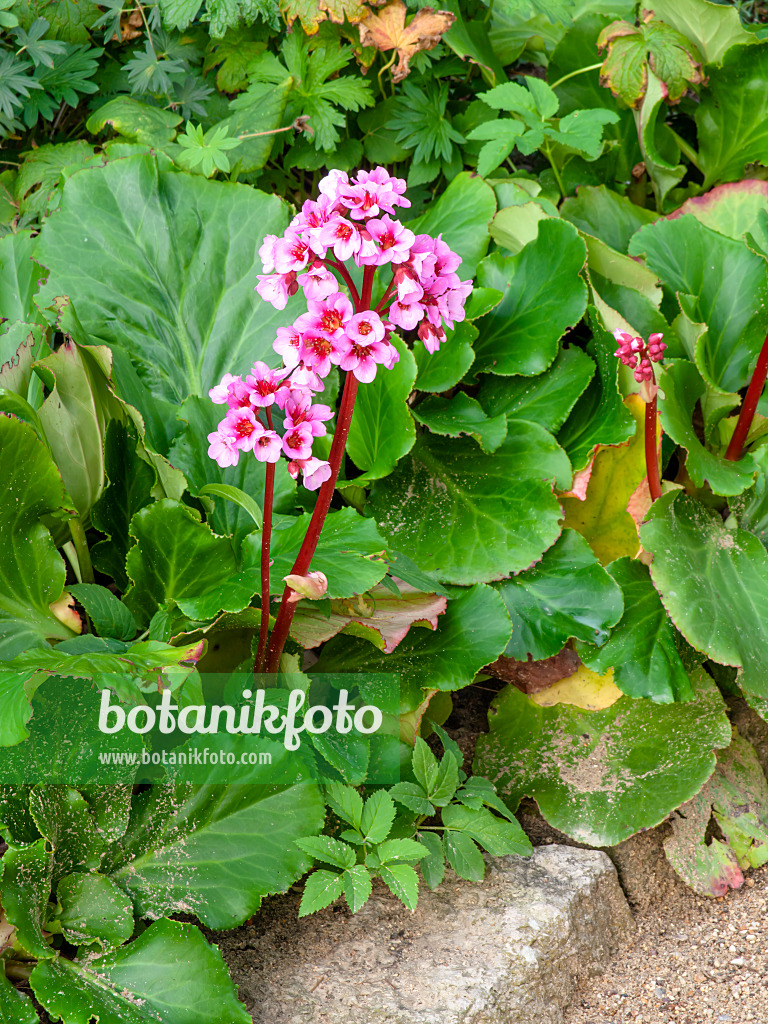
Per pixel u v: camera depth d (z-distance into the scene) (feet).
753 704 2.87
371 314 2.16
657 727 2.93
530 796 2.92
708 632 2.76
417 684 2.75
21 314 3.03
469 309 3.00
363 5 3.15
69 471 2.69
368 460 2.94
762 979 2.72
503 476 2.96
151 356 2.96
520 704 2.97
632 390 3.00
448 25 3.18
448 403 3.07
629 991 2.69
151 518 2.55
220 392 2.22
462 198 3.16
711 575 2.87
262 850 2.48
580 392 2.98
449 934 2.57
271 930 2.57
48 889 2.38
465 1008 2.42
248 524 2.80
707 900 2.92
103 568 2.77
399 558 2.72
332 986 2.45
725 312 3.12
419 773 2.64
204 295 3.02
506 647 2.84
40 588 2.55
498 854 2.64
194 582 2.64
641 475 3.01
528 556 2.84
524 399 3.06
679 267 3.18
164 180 3.06
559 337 2.97
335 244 2.16
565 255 3.00
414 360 2.80
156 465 2.65
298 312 3.00
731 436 3.14
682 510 2.97
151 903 2.45
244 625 2.65
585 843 2.83
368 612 2.70
